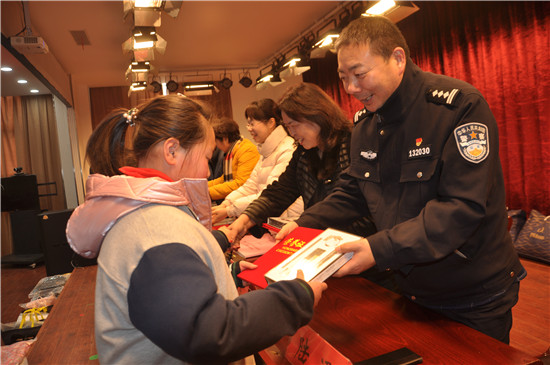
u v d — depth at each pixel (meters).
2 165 6.55
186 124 0.77
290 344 0.88
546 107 3.46
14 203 5.32
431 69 4.61
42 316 1.88
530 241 3.38
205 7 4.82
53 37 5.20
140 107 0.80
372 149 1.21
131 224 0.64
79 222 0.68
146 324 0.55
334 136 1.45
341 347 0.89
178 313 0.54
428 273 1.09
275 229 1.39
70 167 7.11
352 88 1.09
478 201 0.91
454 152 0.97
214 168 3.45
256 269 0.99
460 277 1.06
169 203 0.67
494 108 3.91
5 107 6.62
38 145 6.85
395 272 1.23
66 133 7.09
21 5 4.20
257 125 2.20
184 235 0.63
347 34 1.07
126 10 3.58
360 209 1.32
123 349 0.63
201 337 0.54
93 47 5.73
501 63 3.78
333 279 1.32
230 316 0.59
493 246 1.05
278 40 6.45
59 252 2.56
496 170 1.03
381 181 1.18
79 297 1.52
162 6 3.58
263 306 0.63
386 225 1.15
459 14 4.15
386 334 0.92
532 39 3.50
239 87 8.56
